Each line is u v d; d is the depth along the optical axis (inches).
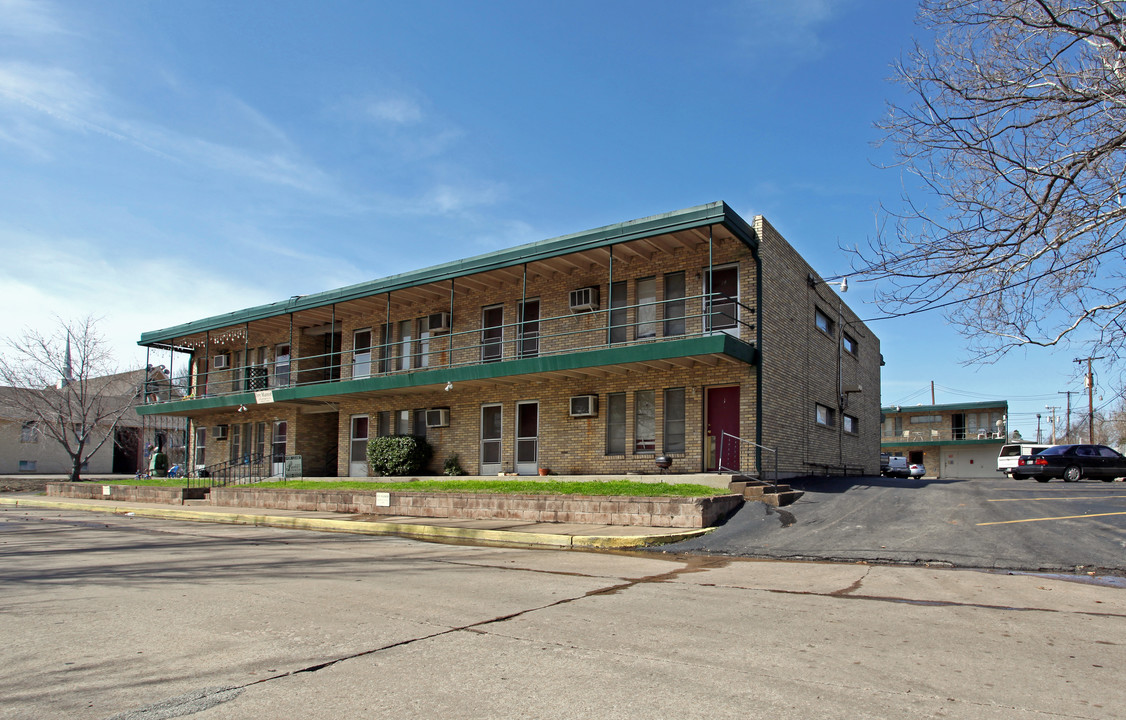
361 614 265.3
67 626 247.4
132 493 1000.2
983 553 400.2
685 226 673.6
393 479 888.9
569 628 243.4
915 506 561.0
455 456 916.0
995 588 321.1
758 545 456.8
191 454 1358.3
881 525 494.3
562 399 827.4
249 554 447.5
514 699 172.2
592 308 810.2
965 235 353.7
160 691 178.2
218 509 807.1
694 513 516.7
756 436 689.0
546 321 856.9
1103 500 577.3
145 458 1815.9
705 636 232.7
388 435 1003.3
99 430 1572.3
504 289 904.9
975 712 164.4
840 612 270.8
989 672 194.7
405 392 955.3
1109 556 382.3
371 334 1058.7
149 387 1555.1
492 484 722.8
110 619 257.8
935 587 324.5
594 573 368.2
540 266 814.5
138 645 221.9
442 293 951.0
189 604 284.2
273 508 796.0
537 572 371.2
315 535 578.6
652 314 772.6
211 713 163.0
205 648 218.1
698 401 730.8
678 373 745.6
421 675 190.9
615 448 788.6
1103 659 208.7
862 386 1139.9
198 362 1379.2
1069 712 165.2
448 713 163.0
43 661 205.2
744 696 174.1
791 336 804.0
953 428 1995.6
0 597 301.0
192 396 1311.5
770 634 235.5
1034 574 357.1
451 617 260.5
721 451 717.9
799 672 193.5
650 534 489.4
